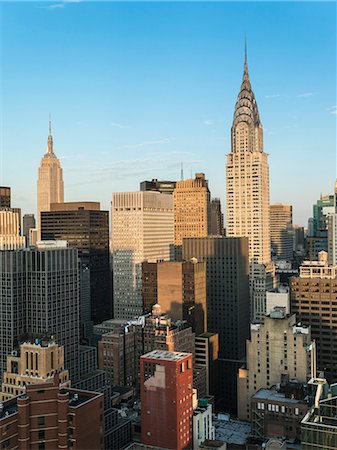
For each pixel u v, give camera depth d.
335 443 186.88
